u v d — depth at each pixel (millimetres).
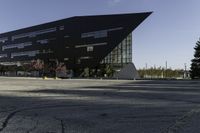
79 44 115688
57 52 124000
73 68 117250
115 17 105812
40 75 126000
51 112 13773
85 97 21297
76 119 11875
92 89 30938
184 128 10086
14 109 14703
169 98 20812
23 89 30891
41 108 15133
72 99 19781
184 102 18203
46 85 40344
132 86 37562
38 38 133875
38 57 133625
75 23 117250
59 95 23031
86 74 112438
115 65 105625
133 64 103812
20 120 11508
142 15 101562
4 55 154625
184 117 12391
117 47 105625
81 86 37469
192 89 31484
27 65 135875
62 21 122375
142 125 10633
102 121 11438
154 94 24359
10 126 10297
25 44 141375
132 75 104062
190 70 86125
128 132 9484
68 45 119750
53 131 9570
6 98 20516
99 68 109562
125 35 103562
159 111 14125
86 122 11203
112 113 13492
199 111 14172
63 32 121938
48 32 129125
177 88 33281
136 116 12625
